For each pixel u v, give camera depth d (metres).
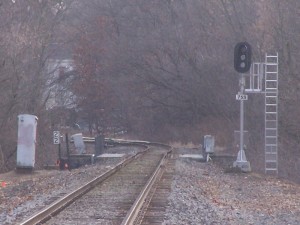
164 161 98.06
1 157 106.94
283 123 110.38
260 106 122.12
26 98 124.56
